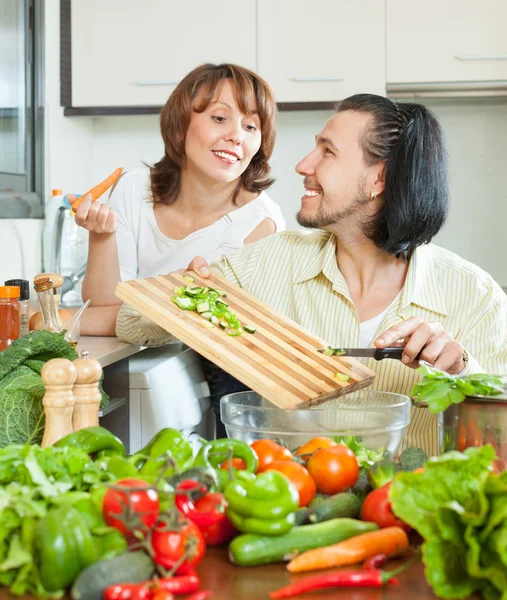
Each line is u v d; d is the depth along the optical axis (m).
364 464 1.08
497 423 1.02
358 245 1.75
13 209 2.92
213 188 2.56
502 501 0.78
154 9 3.39
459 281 1.75
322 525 0.88
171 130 2.51
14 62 2.99
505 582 0.75
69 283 3.04
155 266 2.65
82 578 0.75
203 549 0.83
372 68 3.34
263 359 1.48
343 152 1.67
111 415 1.87
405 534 0.89
